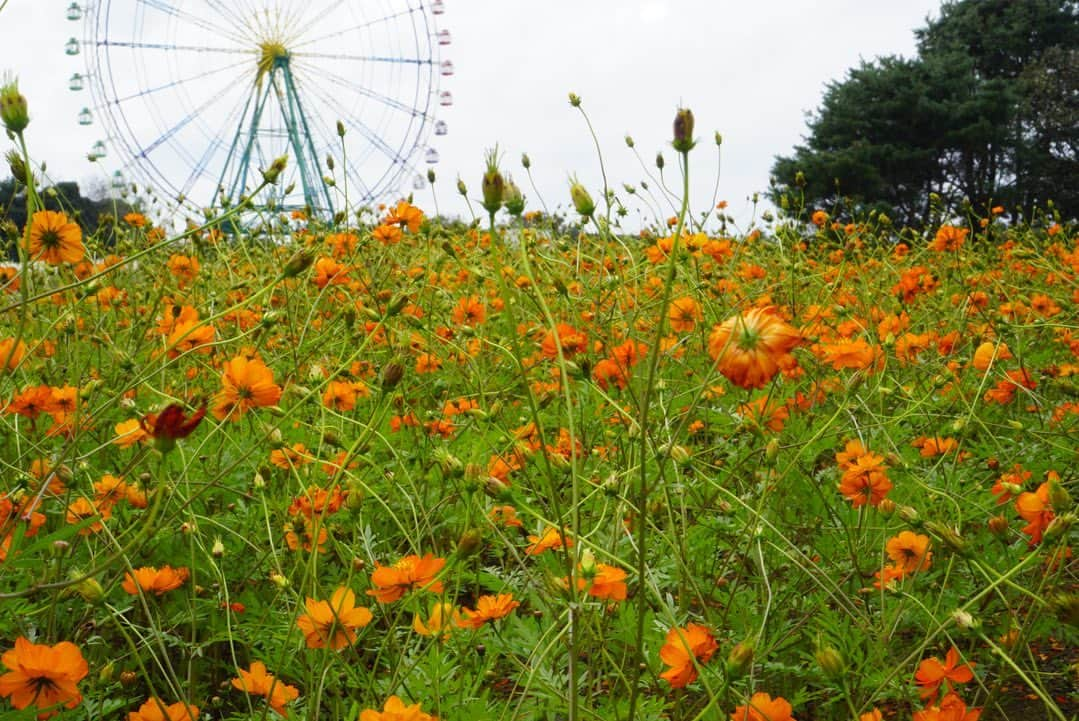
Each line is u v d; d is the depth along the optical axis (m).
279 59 19.72
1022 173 30.50
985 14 35.16
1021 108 30.89
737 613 2.07
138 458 2.08
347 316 2.72
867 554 2.35
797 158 29.84
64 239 2.05
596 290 3.63
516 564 2.38
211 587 2.23
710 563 2.36
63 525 2.32
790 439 2.91
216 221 1.90
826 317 3.90
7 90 1.51
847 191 29.17
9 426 2.14
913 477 2.12
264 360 3.28
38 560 1.82
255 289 3.62
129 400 2.13
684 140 1.12
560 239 5.03
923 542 1.87
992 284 4.50
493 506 2.30
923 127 29.52
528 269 1.25
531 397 1.22
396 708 1.20
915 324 4.19
